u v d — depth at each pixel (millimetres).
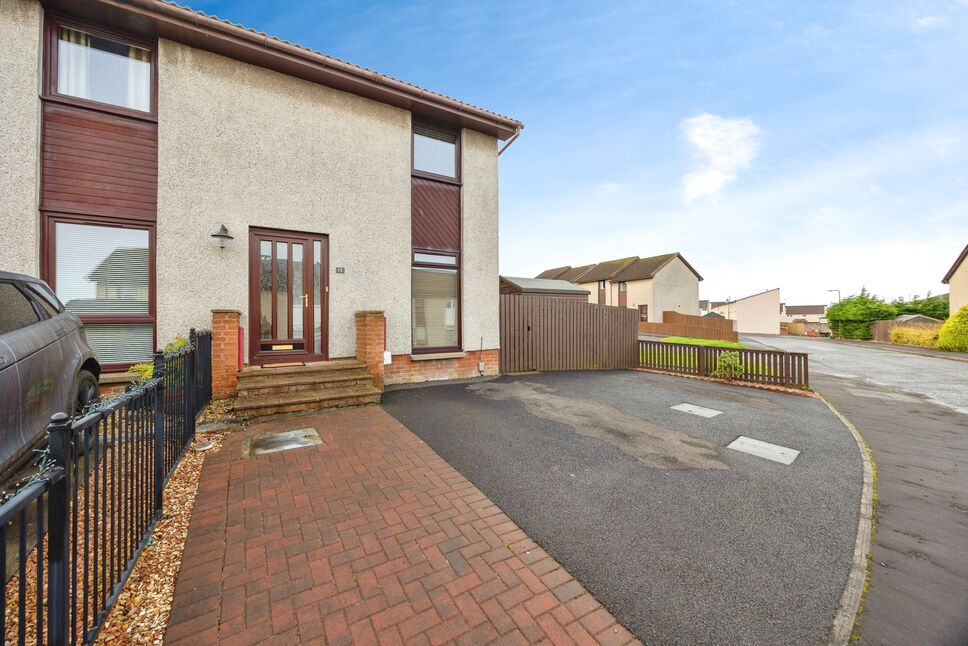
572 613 2168
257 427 5164
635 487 3752
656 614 2178
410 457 4301
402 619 2096
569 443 4898
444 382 8430
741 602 2285
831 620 2166
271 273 6645
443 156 8617
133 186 5734
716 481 3928
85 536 1753
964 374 12750
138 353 5754
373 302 7504
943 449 5199
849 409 7566
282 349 6699
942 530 3184
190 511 3133
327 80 6961
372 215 7504
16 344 2941
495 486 3707
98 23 5562
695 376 10469
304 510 3184
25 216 5055
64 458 1564
